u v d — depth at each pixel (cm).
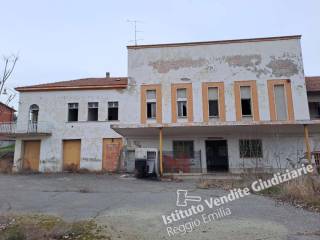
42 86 2427
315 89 2248
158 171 1930
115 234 611
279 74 2239
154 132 2095
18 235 563
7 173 2212
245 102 2258
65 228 624
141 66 2361
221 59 2305
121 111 2338
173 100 2283
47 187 1400
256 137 2159
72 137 2333
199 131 2066
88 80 2667
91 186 1436
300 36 2273
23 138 2381
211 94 2288
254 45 2297
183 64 2330
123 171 2212
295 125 1822
